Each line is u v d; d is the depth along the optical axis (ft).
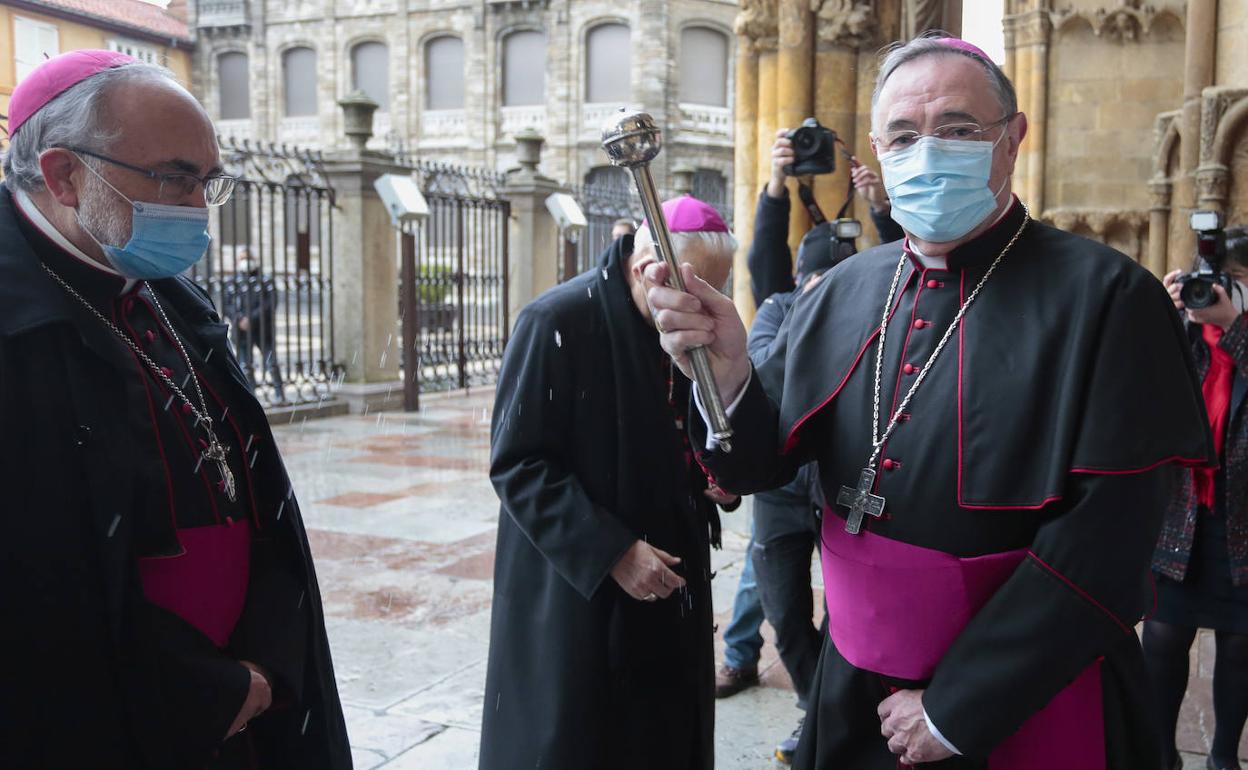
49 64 5.68
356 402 38.60
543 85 106.11
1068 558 5.20
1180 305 9.88
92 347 5.39
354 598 16.62
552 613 7.68
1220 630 9.97
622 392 7.84
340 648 14.42
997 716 5.26
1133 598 5.22
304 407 36.78
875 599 5.85
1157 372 5.38
